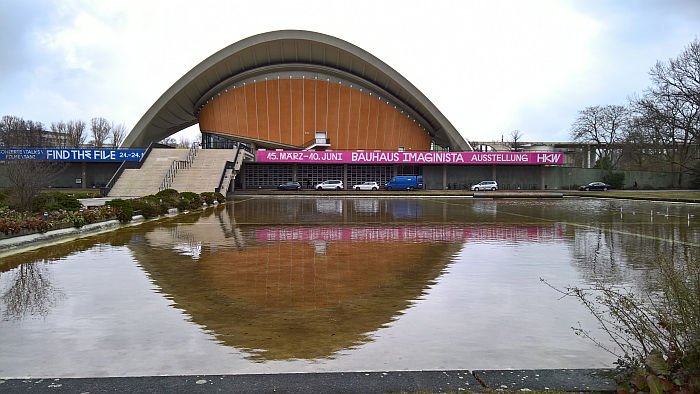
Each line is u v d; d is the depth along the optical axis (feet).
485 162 155.12
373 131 186.70
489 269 27.81
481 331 16.71
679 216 66.33
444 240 40.73
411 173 157.69
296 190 146.92
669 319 11.55
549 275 26.03
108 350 14.79
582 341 15.70
